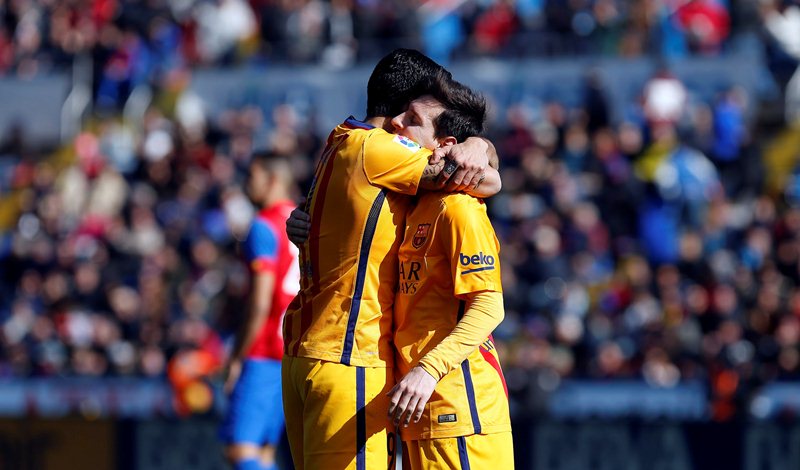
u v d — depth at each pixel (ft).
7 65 210.79
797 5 183.73
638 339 135.33
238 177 180.04
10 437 104.53
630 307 140.97
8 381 138.10
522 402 124.47
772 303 133.90
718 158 167.94
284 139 170.30
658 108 169.89
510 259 150.51
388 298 50.06
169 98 198.80
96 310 157.79
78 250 172.65
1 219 198.18
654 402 125.29
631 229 159.12
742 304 137.59
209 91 197.06
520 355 128.67
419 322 49.47
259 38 205.67
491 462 49.62
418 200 50.34
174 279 164.76
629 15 182.80
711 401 123.03
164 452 103.24
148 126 192.65
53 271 169.58
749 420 98.68
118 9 213.05
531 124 176.14
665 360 131.23
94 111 203.72
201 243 167.32
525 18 187.42
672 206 160.25
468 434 49.16
